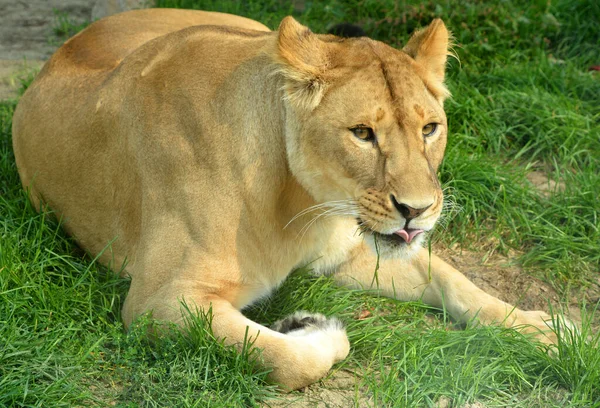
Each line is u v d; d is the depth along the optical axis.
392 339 7.61
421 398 6.82
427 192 6.79
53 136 8.90
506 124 11.55
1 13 14.35
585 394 6.86
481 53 12.76
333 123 6.91
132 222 8.20
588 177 10.34
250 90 7.38
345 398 6.93
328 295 8.23
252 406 6.71
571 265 9.14
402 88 6.96
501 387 7.05
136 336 7.10
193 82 7.65
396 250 7.12
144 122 7.85
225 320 7.07
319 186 7.19
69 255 8.45
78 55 9.40
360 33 12.20
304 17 13.63
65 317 7.55
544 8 13.59
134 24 9.99
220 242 7.36
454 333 7.56
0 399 6.34
